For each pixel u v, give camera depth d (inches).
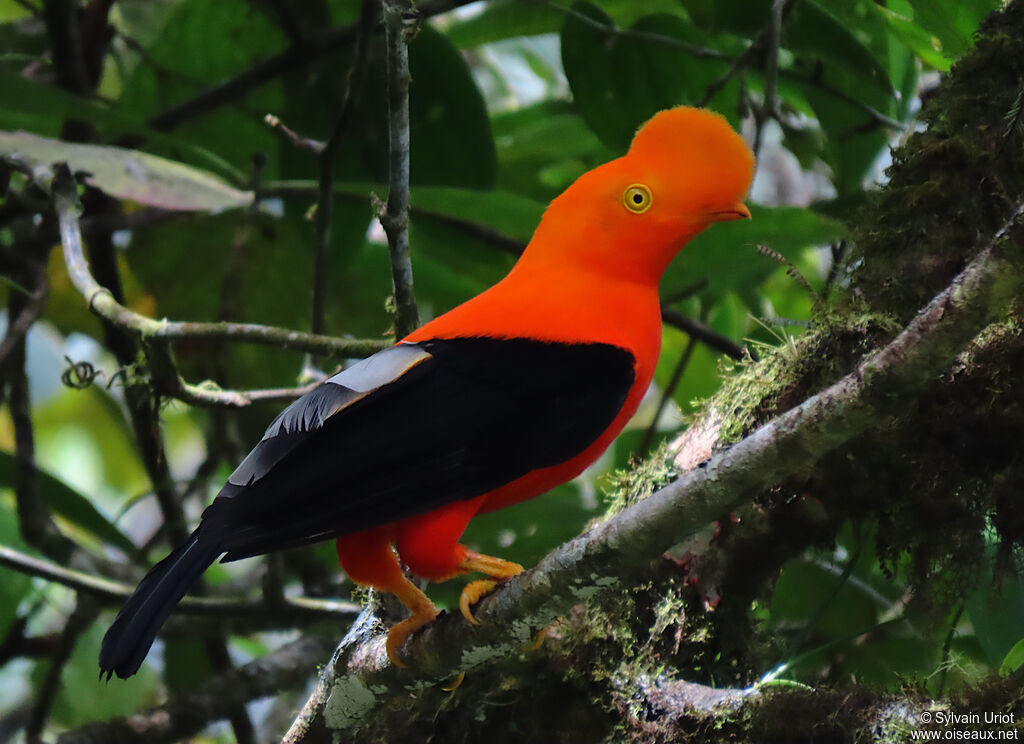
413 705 272.1
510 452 244.1
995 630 274.8
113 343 442.3
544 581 211.2
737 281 398.0
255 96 466.9
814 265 538.6
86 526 445.4
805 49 384.2
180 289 499.2
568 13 410.3
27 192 449.1
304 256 488.7
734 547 272.4
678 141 269.3
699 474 189.3
